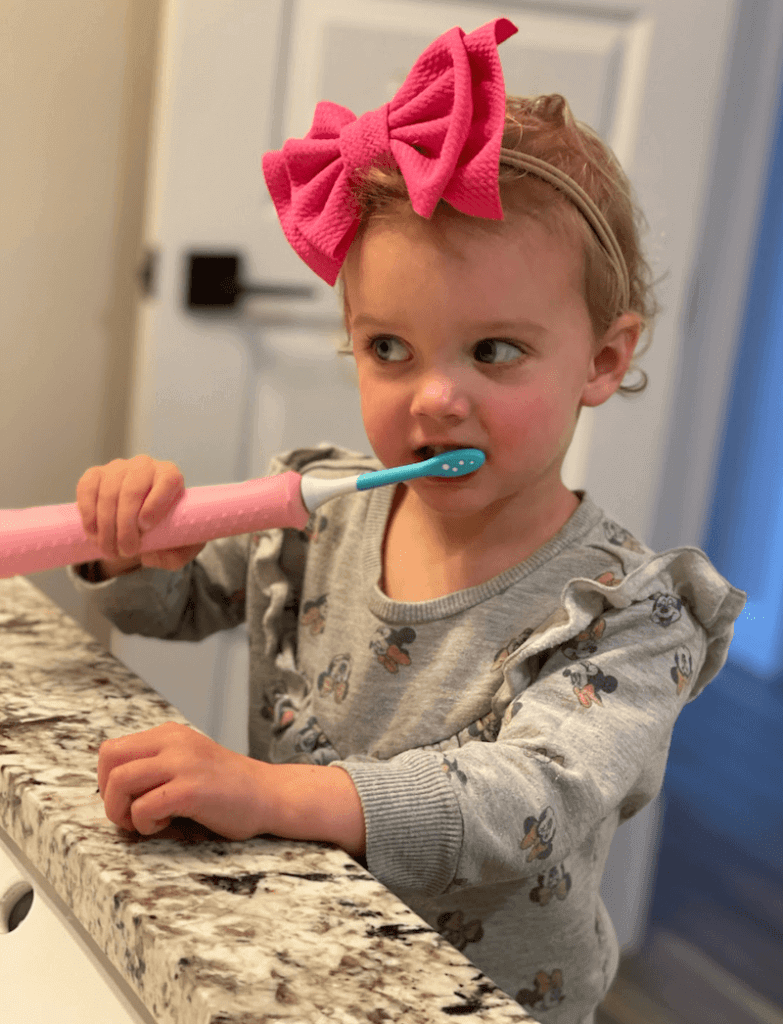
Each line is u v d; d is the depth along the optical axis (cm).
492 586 65
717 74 151
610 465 159
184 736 46
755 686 279
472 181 51
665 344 157
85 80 133
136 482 57
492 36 52
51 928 44
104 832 43
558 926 66
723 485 289
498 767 52
